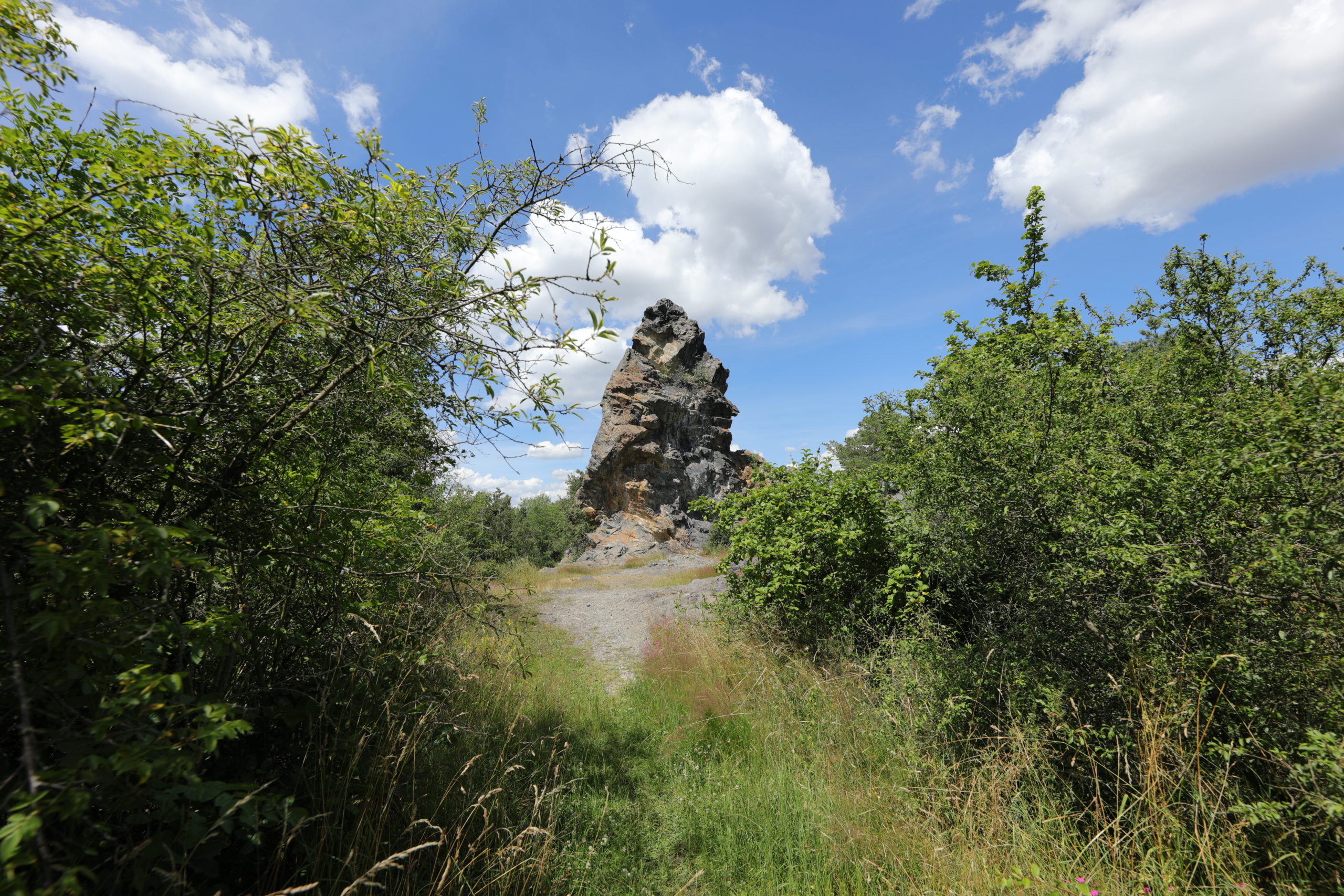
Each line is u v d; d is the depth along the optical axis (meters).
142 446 1.91
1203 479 2.89
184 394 2.11
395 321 2.24
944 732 3.77
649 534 31.58
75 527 1.79
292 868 2.33
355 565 2.99
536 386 2.59
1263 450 2.64
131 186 1.97
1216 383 4.43
